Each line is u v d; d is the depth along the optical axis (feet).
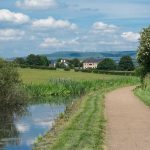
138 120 75.10
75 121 76.64
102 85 230.48
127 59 501.97
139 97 131.64
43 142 59.62
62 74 351.25
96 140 54.54
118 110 94.07
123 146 50.11
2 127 84.84
